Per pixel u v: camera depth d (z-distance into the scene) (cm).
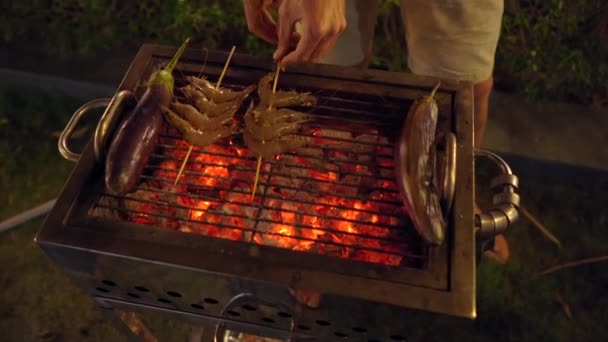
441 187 127
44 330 232
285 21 156
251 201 149
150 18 318
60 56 319
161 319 233
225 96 154
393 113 158
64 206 130
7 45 324
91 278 145
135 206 145
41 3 325
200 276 125
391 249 141
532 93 284
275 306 137
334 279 119
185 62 162
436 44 198
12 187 281
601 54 288
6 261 254
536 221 262
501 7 191
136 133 136
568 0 284
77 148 297
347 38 224
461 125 144
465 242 123
